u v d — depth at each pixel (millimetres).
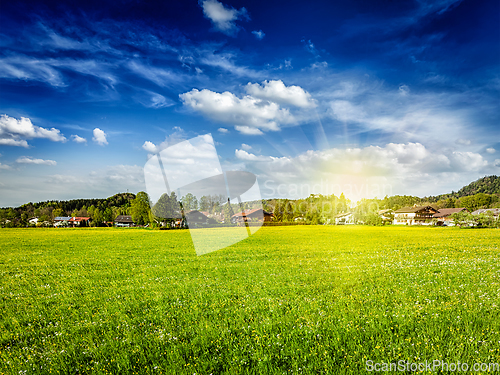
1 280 13484
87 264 17797
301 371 4078
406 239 30141
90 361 4805
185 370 4246
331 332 5387
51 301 9242
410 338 4812
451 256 15172
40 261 19547
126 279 12680
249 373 4156
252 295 8766
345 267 13086
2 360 4910
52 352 5133
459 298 6938
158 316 6969
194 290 9742
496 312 5727
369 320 5801
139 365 4559
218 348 4988
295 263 15328
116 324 6570
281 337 5328
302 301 7625
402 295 7633
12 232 57188
